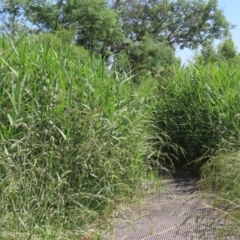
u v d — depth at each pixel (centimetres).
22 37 416
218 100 570
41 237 299
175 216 393
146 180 473
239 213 267
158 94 668
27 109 353
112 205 381
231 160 338
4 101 343
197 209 393
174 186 520
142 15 2959
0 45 423
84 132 364
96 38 2422
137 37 2980
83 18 2323
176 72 710
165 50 2608
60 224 328
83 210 346
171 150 626
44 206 326
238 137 517
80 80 409
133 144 440
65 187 350
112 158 389
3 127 330
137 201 416
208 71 647
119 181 400
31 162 331
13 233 283
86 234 329
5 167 308
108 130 385
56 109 357
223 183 334
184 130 620
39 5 2336
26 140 334
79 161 359
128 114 441
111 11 2373
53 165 346
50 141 349
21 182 315
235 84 587
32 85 364
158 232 354
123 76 501
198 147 599
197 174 583
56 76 378
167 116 637
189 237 340
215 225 316
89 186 371
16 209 311
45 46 417
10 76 357
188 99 631
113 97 418
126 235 347
